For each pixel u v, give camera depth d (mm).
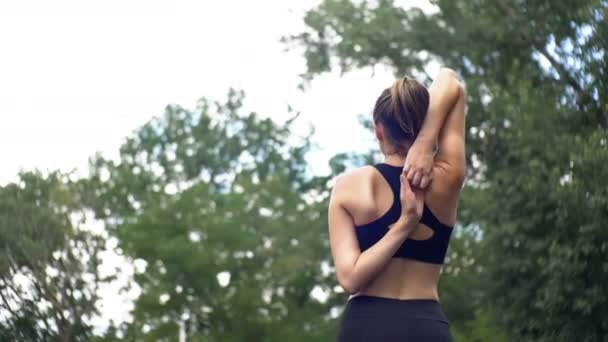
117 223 58219
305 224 46312
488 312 21016
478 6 26109
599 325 18516
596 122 20391
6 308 43375
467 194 21641
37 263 43594
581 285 17844
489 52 25891
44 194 47438
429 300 3230
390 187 3264
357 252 3215
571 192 17812
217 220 43562
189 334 42469
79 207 46156
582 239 17625
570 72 21516
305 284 45875
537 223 18922
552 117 20156
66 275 44188
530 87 21312
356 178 3297
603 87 20094
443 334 3189
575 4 22750
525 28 24312
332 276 46562
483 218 19906
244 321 42938
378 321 3162
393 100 3311
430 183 3238
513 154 20562
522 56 25125
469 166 27500
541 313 19297
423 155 3219
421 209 3182
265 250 46156
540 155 20062
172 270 41938
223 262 42625
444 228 3256
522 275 19578
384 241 3160
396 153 3332
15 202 44594
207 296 42312
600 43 20266
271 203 48406
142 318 42000
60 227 44344
